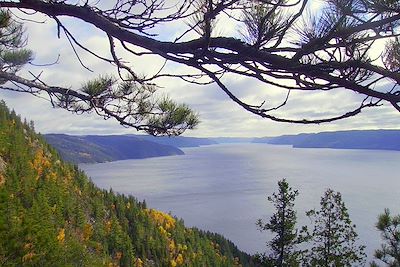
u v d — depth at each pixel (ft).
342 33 6.86
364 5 6.77
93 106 14.66
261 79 7.95
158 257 238.48
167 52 8.48
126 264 213.46
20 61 21.42
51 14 9.93
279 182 84.89
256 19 7.59
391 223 36.37
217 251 284.20
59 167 245.65
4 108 237.86
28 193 163.22
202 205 601.21
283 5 7.03
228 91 8.29
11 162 182.91
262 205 592.19
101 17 9.30
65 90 14.26
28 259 61.26
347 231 76.59
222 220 505.66
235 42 7.63
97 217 226.99
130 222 251.39
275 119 8.06
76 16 9.68
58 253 67.56
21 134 225.35
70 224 194.80
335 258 75.05
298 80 7.61
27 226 64.34
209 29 7.42
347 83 7.32
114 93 15.02
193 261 245.24
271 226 84.53
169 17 9.03
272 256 85.20
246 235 435.53
